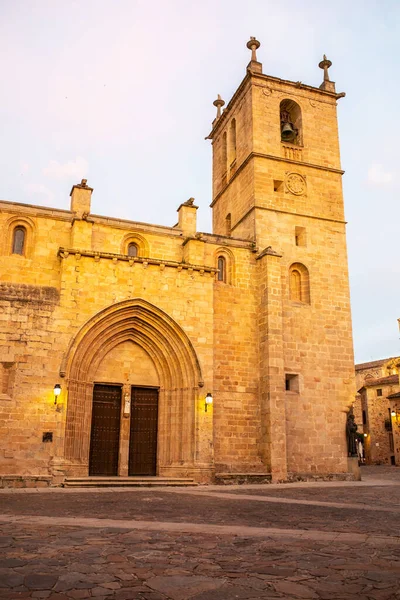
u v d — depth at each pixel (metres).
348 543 9.97
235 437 27.53
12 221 25.77
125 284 26.09
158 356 27.25
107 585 6.77
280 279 29.98
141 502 16.97
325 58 37.03
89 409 25.23
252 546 9.62
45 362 23.72
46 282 25.44
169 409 26.75
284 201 32.59
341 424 30.16
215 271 28.02
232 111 37.41
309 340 30.62
